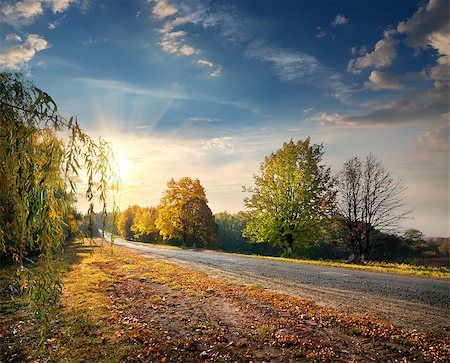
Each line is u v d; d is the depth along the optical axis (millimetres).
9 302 7961
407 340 5938
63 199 3537
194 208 43844
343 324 6902
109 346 5922
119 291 10414
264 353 5688
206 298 9438
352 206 25125
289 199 26688
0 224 3340
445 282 11836
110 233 4012
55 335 6395
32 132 3375
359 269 15938
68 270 14516
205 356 5590
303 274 13773
